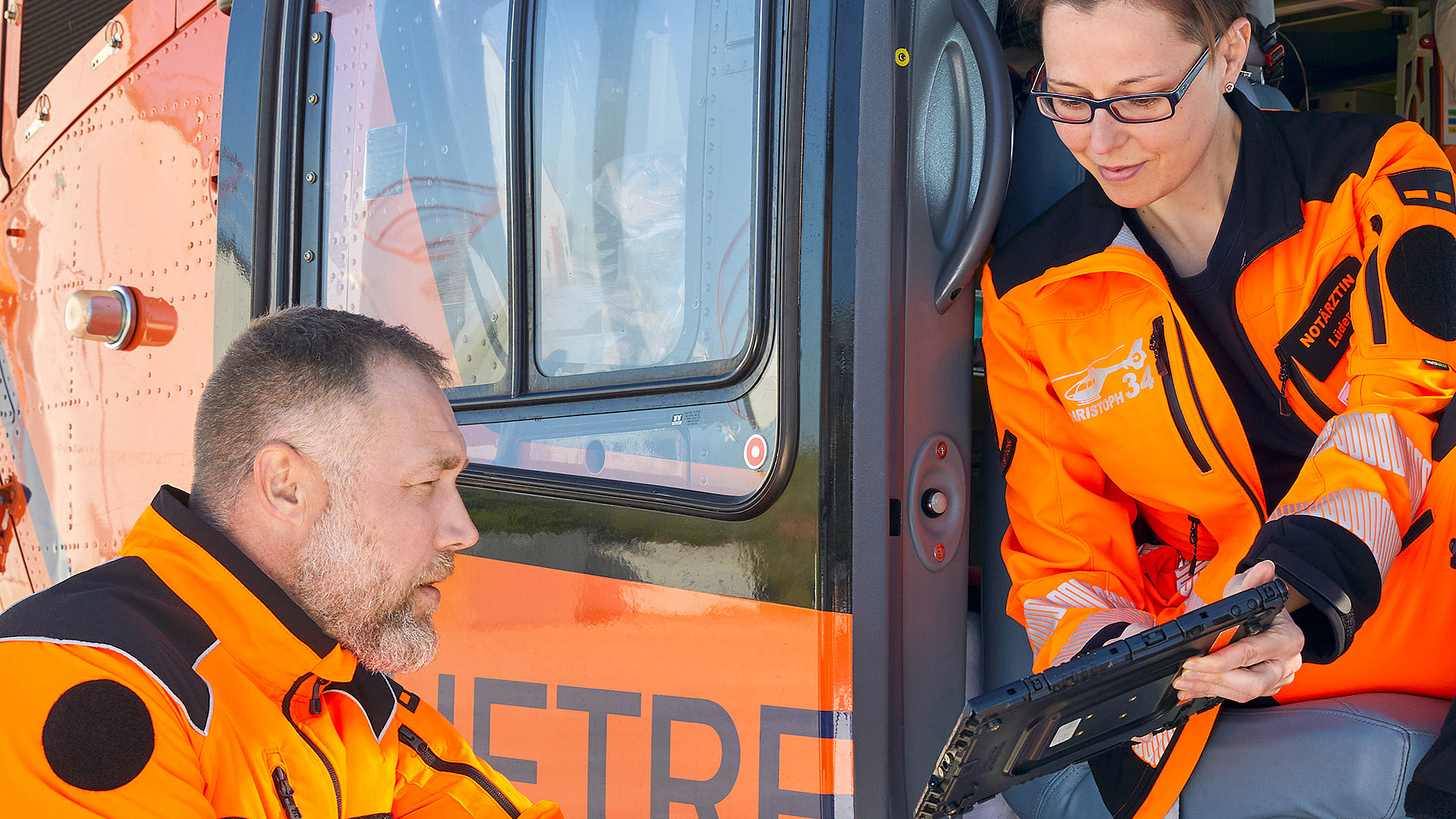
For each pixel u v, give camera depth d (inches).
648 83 68.9
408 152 77.4
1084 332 66.5
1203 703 58.1
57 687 38.6
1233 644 53.4
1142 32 56.3
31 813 37.1
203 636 43.1
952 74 70.8
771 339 63.4
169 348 88.7
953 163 70.6
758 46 65.3
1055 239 67.4
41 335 104.3
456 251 75.2
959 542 69.9
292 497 44.9
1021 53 82.7
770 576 62.8
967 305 71.1
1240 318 64.4
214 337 84.2
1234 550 65.5
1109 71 57.4
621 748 66.9
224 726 42.2
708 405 65.4
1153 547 73.8
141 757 38.9
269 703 44.0
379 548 45.8
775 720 62.3
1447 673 61.9
